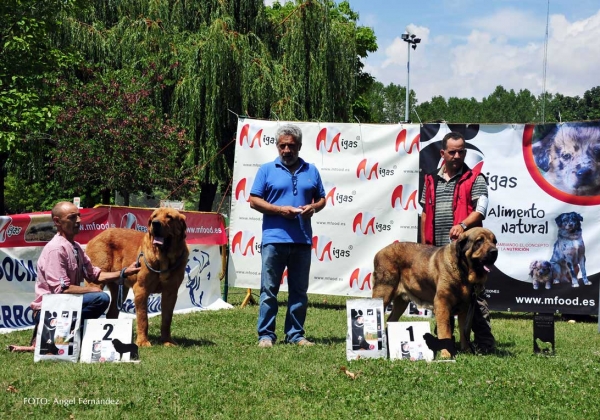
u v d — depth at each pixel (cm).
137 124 1698
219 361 628
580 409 474
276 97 2002
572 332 905
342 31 2211
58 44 2067
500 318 1070
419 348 643
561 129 1048
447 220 721
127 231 787
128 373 561
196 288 1102
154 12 2155
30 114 1642
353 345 643
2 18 1805
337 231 1117
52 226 869
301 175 768
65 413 451
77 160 1677
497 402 492
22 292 838
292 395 504
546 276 1052
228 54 1948
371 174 1108
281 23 2242
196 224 1100
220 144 1995
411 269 719
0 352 657
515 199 1062
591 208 1036
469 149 1077
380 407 473
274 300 759
